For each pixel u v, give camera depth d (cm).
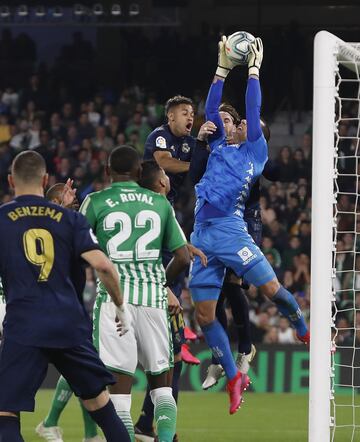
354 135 4888
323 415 1708
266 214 4341
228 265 1855
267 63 5525
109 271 1453
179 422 2634
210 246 1853
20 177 1477
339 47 1781
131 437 1681
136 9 5584
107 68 5897
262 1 5944
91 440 1867
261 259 1842
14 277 1442
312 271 1733
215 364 2073
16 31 6309
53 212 1463
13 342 1427
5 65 5909
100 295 1702
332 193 1738
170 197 2052
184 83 5712
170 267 1725
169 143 2041
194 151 1906
